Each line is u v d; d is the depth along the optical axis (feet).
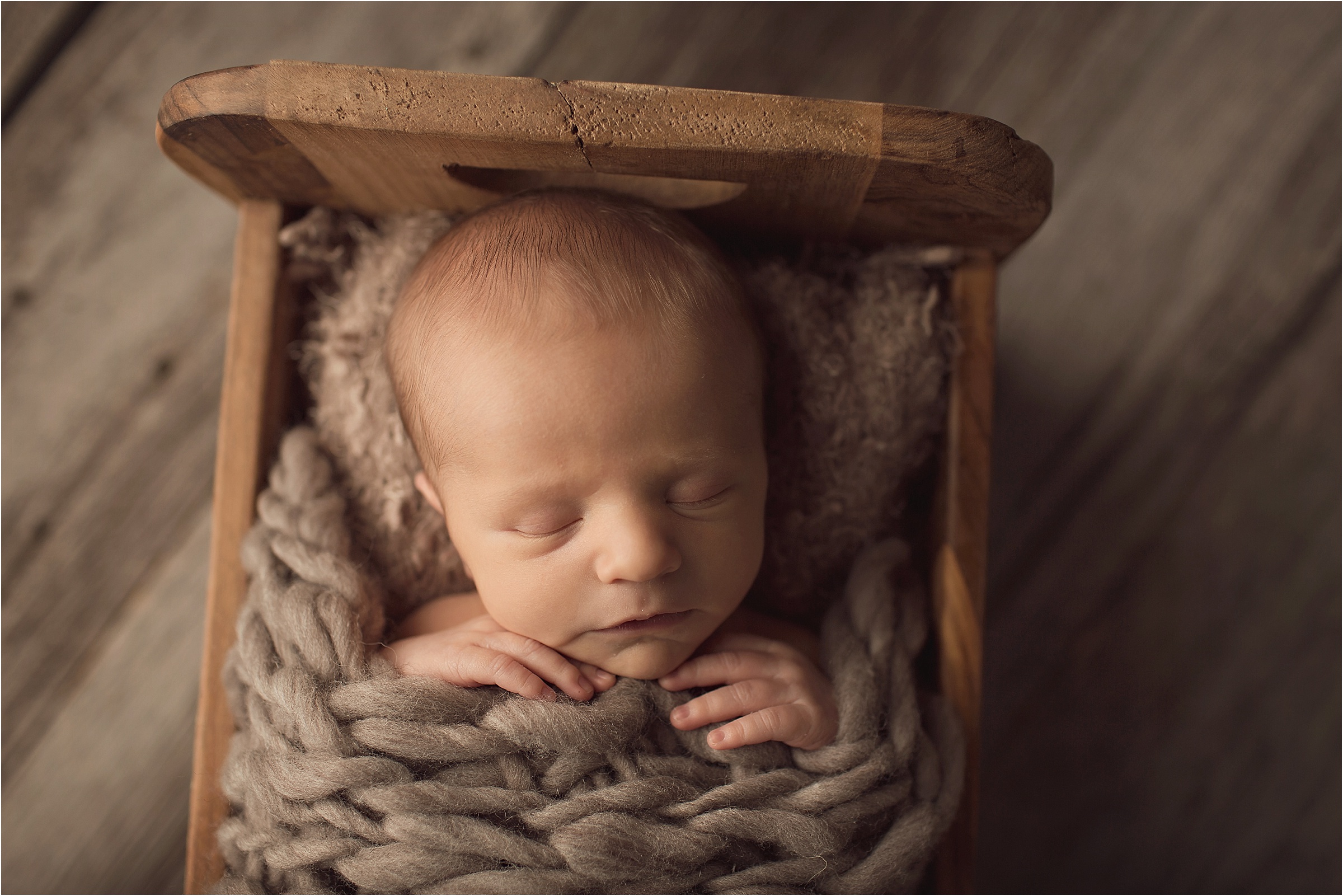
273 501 2.19
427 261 2.11
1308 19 3.43
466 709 1.89
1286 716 3.39
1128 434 3.43
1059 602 3.41
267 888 1.88
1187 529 3.43
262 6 3.23
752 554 2.04
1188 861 3.35
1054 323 3.44
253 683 1.94
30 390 3.19
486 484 1.90
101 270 3.22
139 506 3.21
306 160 1.95
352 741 1.83
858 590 2.27
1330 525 3.42
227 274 3.26
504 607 1.99
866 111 1.73
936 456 2.41
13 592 3.15
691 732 1.96
